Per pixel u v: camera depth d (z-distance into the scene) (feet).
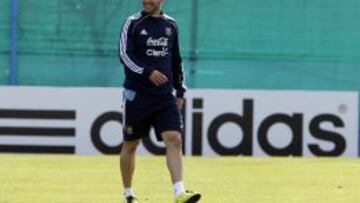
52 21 167.02
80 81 167.53
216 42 168.35
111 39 167.53
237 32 168.55
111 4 167.22
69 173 127.03
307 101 164.45
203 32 168.25
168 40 84.89
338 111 164.86
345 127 164.96
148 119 85.81
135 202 89.56
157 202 97.66
